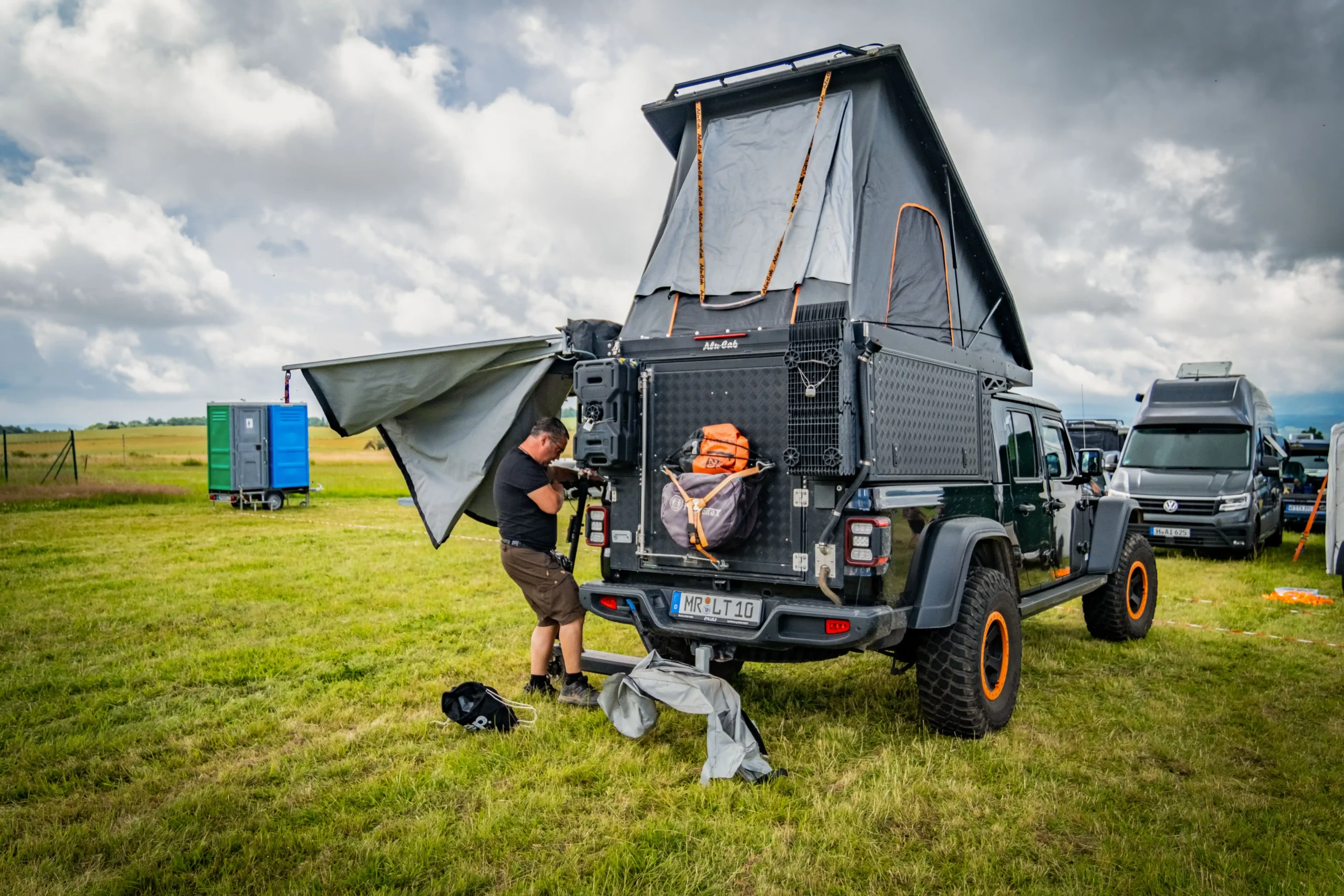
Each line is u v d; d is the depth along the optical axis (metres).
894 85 5.43
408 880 2.90
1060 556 5.88
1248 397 12.46
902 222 5.45
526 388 5.13
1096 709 4.75
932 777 3.76
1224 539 11.15
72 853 3.08
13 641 6.28
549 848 3.14
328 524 14.83
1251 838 3.19
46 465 22.52
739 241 5.29
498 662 5.66
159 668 5.56
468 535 13.33
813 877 2.91
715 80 5.67
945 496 4.37
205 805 3.46
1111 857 3.04
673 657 4.90
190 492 20.83
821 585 3.78
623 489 4.48
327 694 4.99
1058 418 6.22
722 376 4.16
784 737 4.26
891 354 3.99
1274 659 5.90
